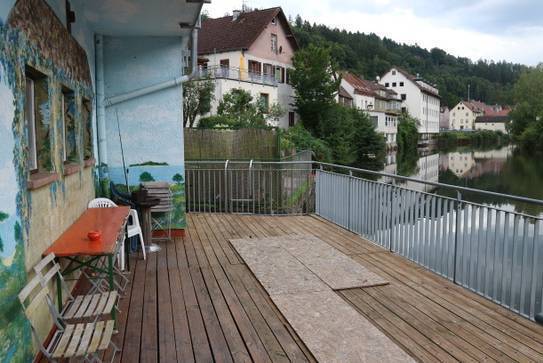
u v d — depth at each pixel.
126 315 3.96
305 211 9.14
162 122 6.76
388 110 52.50
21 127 2.89
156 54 6.62
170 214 6.87
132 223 5.97
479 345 3.36
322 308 4.01
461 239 4.55
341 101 41.22
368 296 4.34
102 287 4.55
